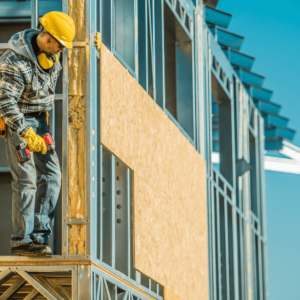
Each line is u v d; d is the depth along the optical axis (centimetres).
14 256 797
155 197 1077
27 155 760
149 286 1101
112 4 995
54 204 820
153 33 1256
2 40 1072
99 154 920
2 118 737
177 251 1195
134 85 1003
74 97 841
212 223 1669
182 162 1301
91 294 786
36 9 968
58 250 995
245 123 2292
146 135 1051
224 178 1933
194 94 1577
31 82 761
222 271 1859
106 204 940
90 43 852
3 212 1032
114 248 924
